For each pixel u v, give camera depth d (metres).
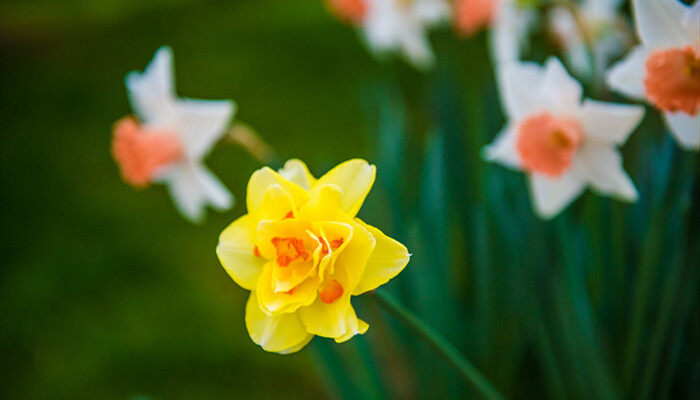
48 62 3.65
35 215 2.32
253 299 1.03
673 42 1.07
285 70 3.06
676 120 1.08
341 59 3.07
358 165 1.03
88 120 2.90
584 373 1.16
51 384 1.59
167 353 1.63
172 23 3.95
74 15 4.36
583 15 1.30
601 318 1.20
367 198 1.33
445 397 1.25
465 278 1.31
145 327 1.73
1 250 2.15
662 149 1.20
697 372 1.16
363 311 1.28
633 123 1.13
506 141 1.18
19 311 1.86
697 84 1.07
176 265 1.97
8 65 3.67
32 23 4.29
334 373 1.23
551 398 1.22
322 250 1.01
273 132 2.52
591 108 1.14
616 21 1.31
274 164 1.25
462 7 1.36
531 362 1.29
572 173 1.15
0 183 2.54
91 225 2.21
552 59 1.14
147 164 1.25
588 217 1.20
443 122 1.32
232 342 1.65
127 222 2.21
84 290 1.91
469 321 1.27
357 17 1.46
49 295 1.90
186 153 1.26
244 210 2.17
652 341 1.14
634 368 1.16
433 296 1.25
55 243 2.15
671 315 1.14
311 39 3.38
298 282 1.01
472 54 1.59
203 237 2.08
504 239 1.22
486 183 1.23
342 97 2.69
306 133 2.46
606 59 1.32
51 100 3.16
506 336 1.24
